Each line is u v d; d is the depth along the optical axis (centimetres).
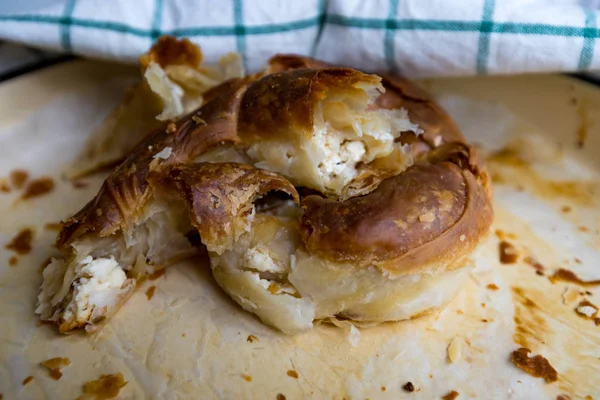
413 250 23
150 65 28
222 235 23
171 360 23
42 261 26
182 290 25
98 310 24
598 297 25
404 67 30
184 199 23
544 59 28
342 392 22
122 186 24
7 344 23
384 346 24
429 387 23
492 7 28
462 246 23
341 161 26
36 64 31
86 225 24
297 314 23
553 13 28
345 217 23
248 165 24
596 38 28
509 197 30
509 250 27
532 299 25
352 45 30
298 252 23
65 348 23
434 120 27
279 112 24
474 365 23
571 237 28
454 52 29
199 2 30
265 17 30
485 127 32
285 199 26
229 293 24
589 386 23
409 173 24
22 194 29
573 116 31
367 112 26
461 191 24
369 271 23
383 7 29
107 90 32
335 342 24
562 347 24
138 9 30
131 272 25
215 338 24
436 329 24
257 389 22
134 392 22
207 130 25
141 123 30
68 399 22
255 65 31
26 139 30
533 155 32
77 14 29
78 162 30
